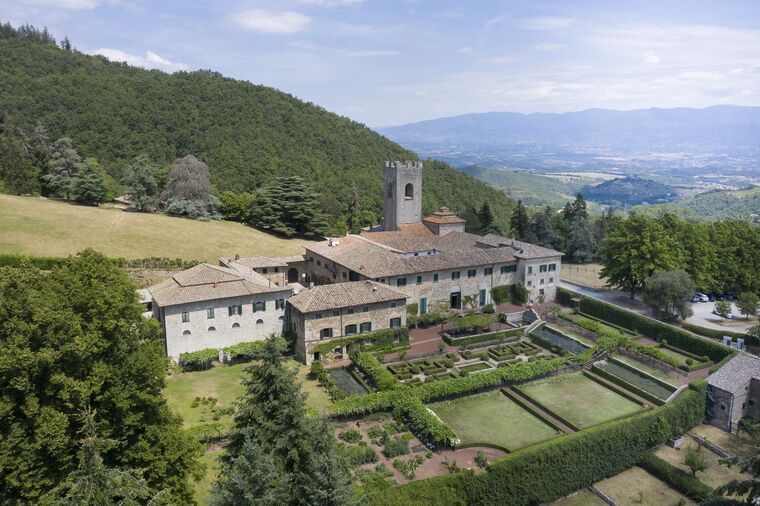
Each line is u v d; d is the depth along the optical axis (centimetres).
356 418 5891
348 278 9156
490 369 7175
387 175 12325
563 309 10050
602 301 9588
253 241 13062
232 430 3969
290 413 3600
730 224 11312
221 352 7256
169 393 6241
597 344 7788
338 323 7481
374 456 5122
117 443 3506
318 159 18612
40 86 18175
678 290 8844
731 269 10662
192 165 14238
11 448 3228
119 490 2614
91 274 3834
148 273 9806
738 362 6675
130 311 3947
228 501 2952
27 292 3450
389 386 6359
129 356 3825
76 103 17800
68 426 3412
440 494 4450
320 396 6288
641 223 10444
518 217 15888
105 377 3581
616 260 10731
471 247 10919
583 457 5238
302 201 14175
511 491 4825
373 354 7456
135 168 14075
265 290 7538
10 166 13850
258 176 16600
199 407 5912
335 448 3681
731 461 3600
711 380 6462
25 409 3269
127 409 3700
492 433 5719
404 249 10200
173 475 3819
